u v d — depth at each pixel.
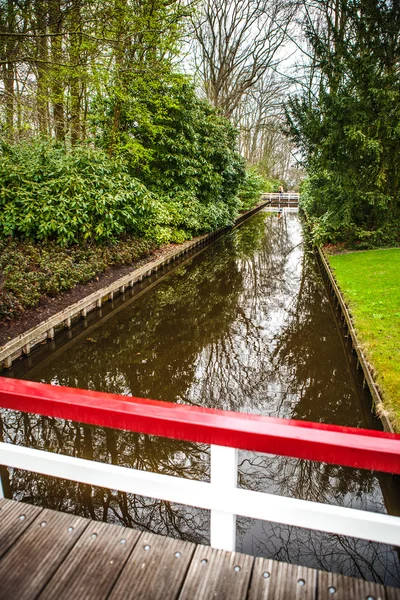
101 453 3.52
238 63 20.86
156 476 1.16
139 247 10.08
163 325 7.18
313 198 12.65
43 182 7.84
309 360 5.71
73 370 5.31
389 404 3.50
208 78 21.58
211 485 1.12
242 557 1.19
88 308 6.92
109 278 8.22
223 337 6.65
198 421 1.05
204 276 11.20
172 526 2.69
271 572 1.16
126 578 1.15
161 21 9.78
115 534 1.30
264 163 40.84
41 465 1.28
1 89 8.84
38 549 1.26
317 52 9.59
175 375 5.26
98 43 8.49
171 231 12.79
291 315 7.85
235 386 5.02
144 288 9.37
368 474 3.32
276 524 2.72
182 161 12.45
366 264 8.90
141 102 11.30
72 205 7.73
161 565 1.19
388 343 4.77
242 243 16.86
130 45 9.73
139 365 5.53
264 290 9.80
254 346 6.28
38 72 9.65
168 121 12.20
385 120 8.77
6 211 7.33
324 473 3.36
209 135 14.62
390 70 9.41
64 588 1.13
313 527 1.05
